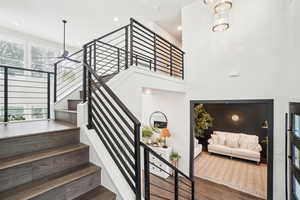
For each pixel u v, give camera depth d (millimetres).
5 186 1144
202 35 3986
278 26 3020
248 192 3639
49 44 5770
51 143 1635
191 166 4215
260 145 5660
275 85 3051
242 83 3432
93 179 1506
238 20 3477
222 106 6645
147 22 4914
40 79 5332
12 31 4883
